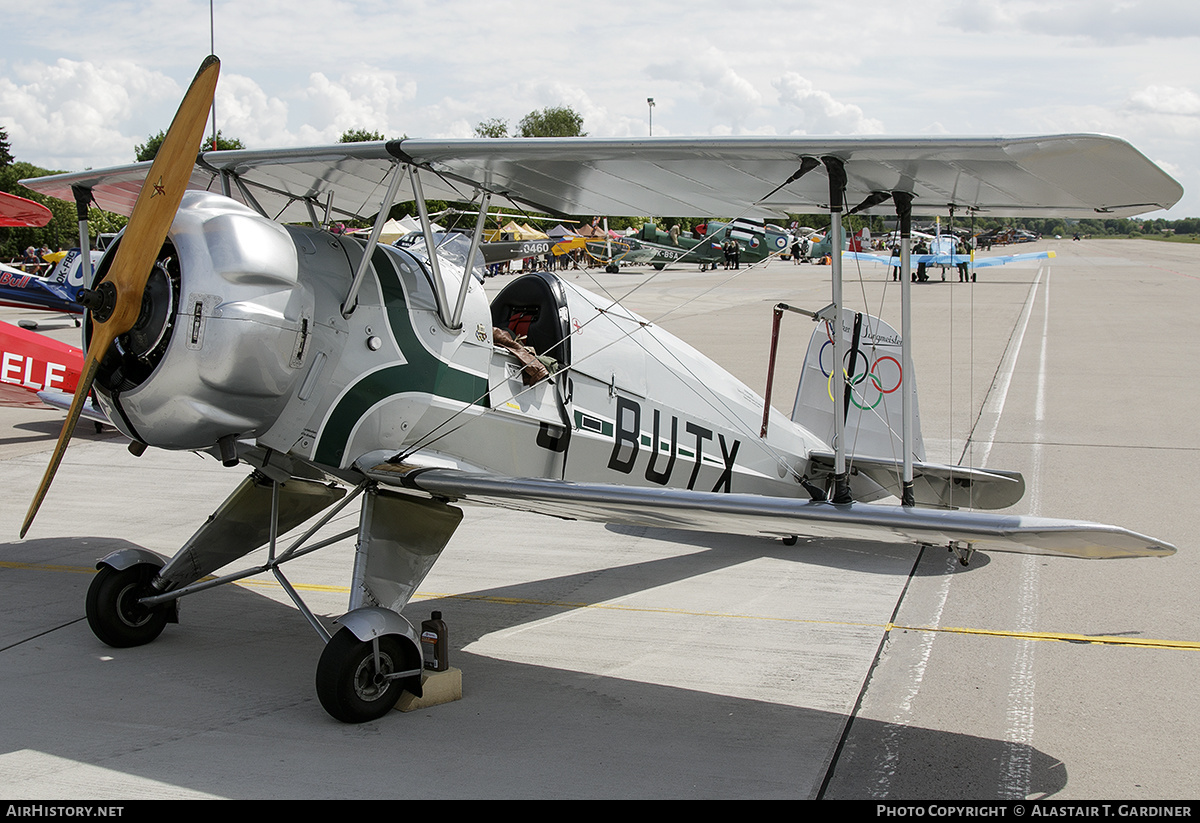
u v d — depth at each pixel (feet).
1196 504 23.97
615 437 17.81
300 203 19.44
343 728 12.51
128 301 12.58
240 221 12.98
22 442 33.24
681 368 19.22
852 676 14.46
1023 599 17.92
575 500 13.10
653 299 91.66
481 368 15.58
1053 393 40.91
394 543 14.40
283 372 13.11
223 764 11.39
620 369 17.83
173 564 15.66
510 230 106.01
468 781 11.05
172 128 12.44
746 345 57.93
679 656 15.31
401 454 14.33
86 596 16.46
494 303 17.53
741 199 15.21
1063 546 11.10
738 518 12.69
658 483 18.90
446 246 16.85
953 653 15.31
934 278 128.57
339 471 14.30
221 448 13.39
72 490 26.63
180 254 12.66
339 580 19.54
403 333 14.56
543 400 16.56
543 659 15.21
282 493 16.80
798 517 12.14
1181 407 37.19
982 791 10.90
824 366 22.58
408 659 13.16
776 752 11.92
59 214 130.82
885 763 11.61
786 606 17.76
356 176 16.21
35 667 14.53
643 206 16.34
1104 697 13.53
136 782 10.89
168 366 12.53
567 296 17.08
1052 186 11.71
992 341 59.31
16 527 22.80
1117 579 18.90
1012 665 14.78
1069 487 25.76
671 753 11.88
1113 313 76.74
